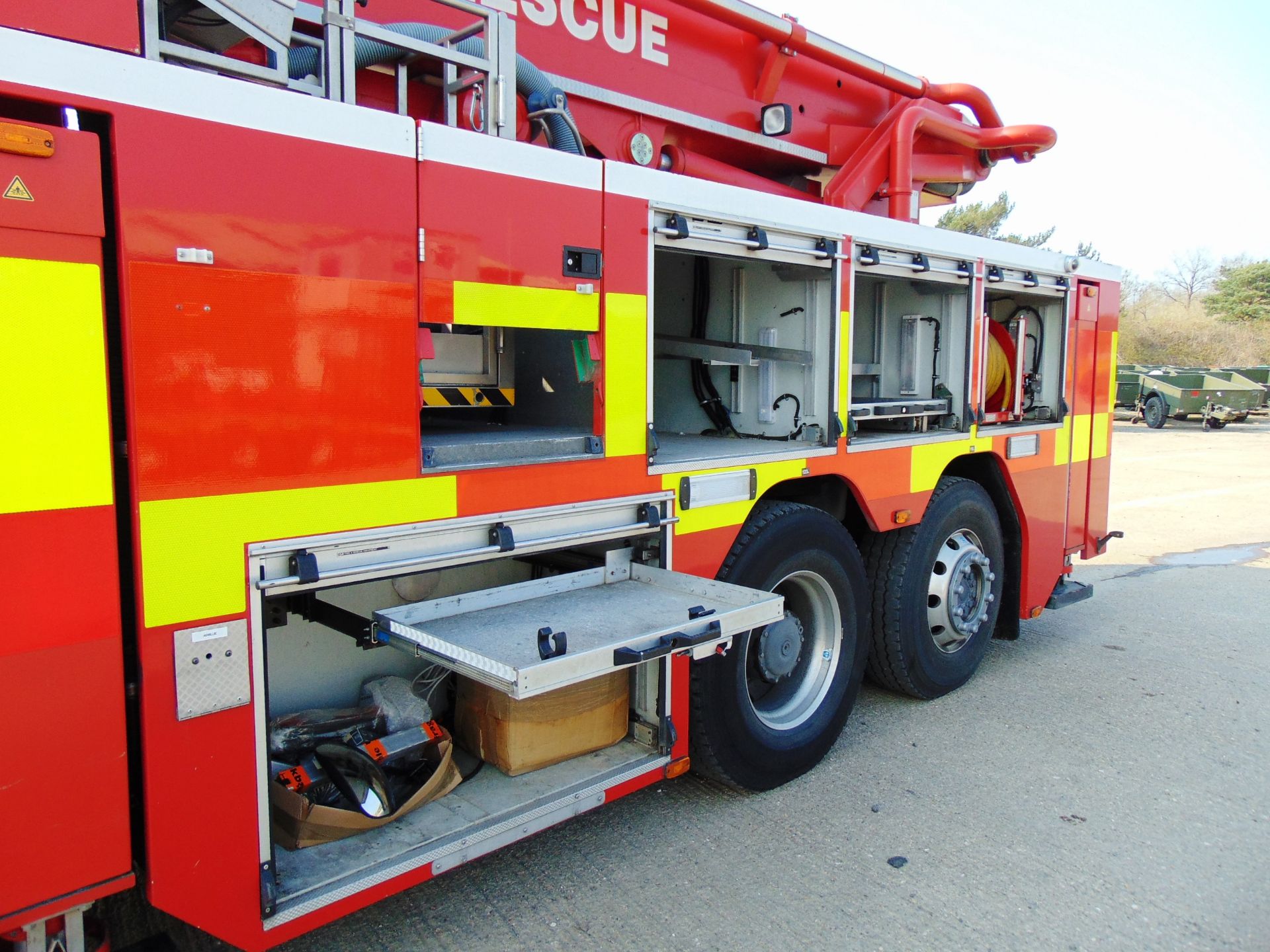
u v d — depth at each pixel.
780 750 3.55
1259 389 23.47
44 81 1.68
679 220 2.95
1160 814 3.45
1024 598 5.18
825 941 2.64
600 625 2.54
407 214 2.24
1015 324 5.08
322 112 2.07
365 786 2.57
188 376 1.89
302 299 2.06
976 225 36.62
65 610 1.77
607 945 2.61
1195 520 10.51
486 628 2.51
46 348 1.71
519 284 2.50
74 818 1.81
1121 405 26.45
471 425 3.21
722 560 3.26
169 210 1.85
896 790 3.63
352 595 2.76
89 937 2.05
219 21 2.46
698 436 4.10
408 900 2.84
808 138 4.99
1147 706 4.59
